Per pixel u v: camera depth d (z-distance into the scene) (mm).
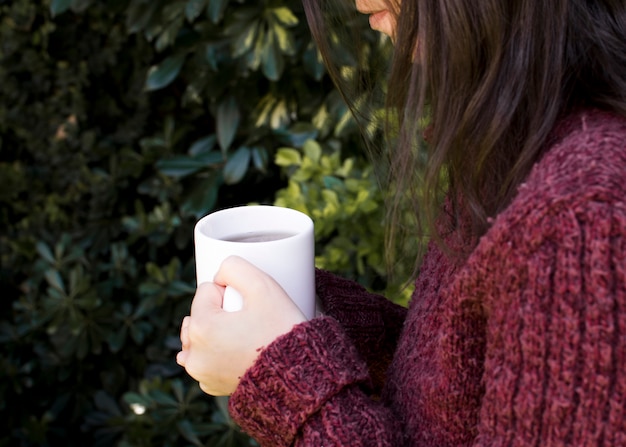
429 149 689
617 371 564
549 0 639
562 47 639
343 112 1603
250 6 1524
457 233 702
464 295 634
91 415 2010
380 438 669
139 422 1867
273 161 1849
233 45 1515
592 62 648
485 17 641
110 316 1953
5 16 1916
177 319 1928
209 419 1874
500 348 602
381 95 1035
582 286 567
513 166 653
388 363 898
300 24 1580
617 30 654
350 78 1038
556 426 577
